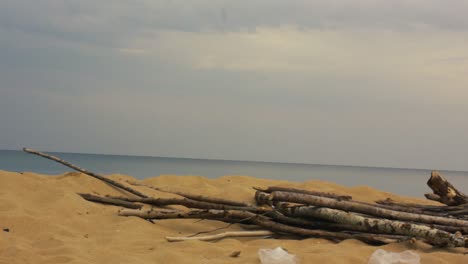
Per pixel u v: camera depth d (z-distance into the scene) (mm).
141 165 73938
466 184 53156
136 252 5406
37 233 5832
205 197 7945
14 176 7883
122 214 7109
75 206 7137
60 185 8164
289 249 5820
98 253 5219
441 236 6051
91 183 8703
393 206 7871
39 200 7270
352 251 5727
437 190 8594
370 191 10945
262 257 5062
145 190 8953
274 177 57062
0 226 5855
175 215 6906
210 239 6207
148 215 7023
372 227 6465
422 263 5281
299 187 10594
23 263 4742
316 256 5281
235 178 11180
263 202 8305
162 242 5871
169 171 54344
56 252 5137
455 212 8133
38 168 34688
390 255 5191
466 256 5535
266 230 6816
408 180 51719
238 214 6812
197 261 5055
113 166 59062
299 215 6992
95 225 6512
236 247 5848
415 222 6855
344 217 6625
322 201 6824
